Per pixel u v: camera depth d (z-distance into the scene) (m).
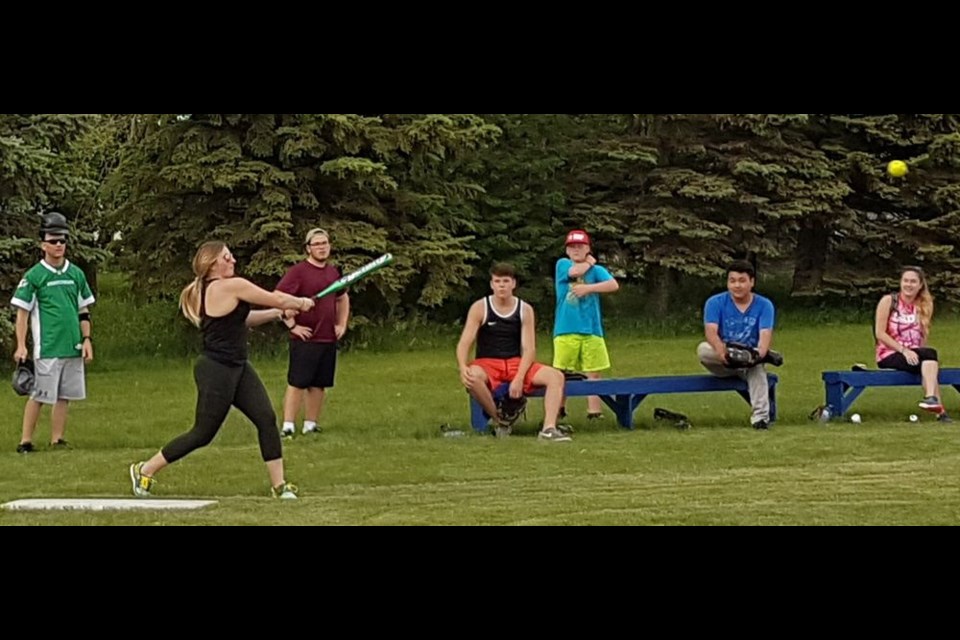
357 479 16.05
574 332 21.64
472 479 15.95
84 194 36.09
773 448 18.31
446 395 26.80
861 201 49.56
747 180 46.81
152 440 20.59
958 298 47.69
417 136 40.62
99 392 28.47
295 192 40.50
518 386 19.36
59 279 19.34
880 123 47.09
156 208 40.50
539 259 48.97
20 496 14.70
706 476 15.35
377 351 39.56
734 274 20.50
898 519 12.16
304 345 20.19
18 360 19.22
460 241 42.88
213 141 39.59
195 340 40.69
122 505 13.49
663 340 41.53
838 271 48.91
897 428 20.45
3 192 34.56
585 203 48.50
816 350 36.16
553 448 18.52
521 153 47.84
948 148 47.09
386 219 41.97
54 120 35.62
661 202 47.16
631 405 20.88
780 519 12.17
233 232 40.16
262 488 15.39
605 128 49.31
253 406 14.36
